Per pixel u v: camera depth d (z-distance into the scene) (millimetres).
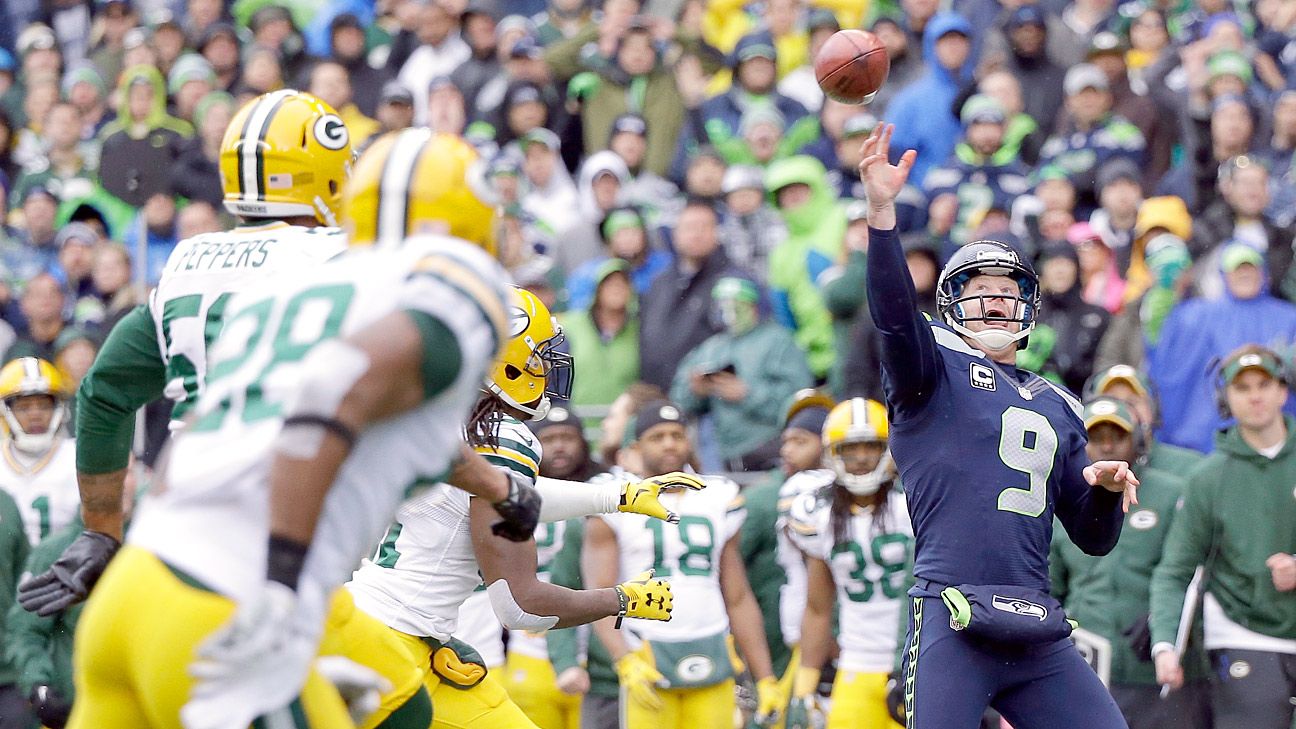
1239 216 34406
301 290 12195
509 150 40812
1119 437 25844
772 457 31047
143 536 11914
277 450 11414
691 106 41812
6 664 26750
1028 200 35875
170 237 39750
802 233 34094
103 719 12359
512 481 14695
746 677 26438
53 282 36125
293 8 49656
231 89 45188
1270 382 25031
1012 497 18344
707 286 32969
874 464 24703
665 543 25094
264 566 11523
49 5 53938
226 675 11477
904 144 39281
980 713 18312
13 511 26750
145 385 16078
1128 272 35562
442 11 44844
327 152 15898
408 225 12664
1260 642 25250
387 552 17672
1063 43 41531
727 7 47781
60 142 43562
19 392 27391
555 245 38125
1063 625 18219
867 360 30562
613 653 24812
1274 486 25047
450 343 11711
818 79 18344
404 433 12102
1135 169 36125
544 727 26188
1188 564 25391
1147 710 25891
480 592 25531
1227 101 36812
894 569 24844
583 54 42812
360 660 16219
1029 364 31328
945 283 19141
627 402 28906
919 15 42594
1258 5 45250
